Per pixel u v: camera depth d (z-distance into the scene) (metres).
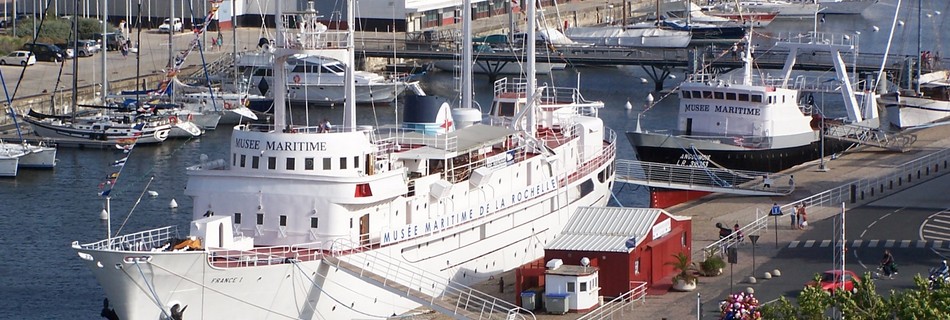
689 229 118.75
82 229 135.00
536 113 132.00
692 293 110.38
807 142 161.75
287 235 103.75
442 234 109.25
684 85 164.12
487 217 113.75
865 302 88.44
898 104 180.88
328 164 103.62
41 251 127.00
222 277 98.25
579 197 128.50
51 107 192.88
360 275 102.38
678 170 149.75
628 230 112.25
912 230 128.38
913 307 84.75
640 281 110.62
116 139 175.75
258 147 104.19
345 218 103.19
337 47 107.81
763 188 147.12
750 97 160.25
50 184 155.00
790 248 122.81
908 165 157.12
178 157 170.88
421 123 116.19
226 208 104.69
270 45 133.50
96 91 199.38
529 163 120.81
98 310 111.62
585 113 160.38
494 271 116.00
